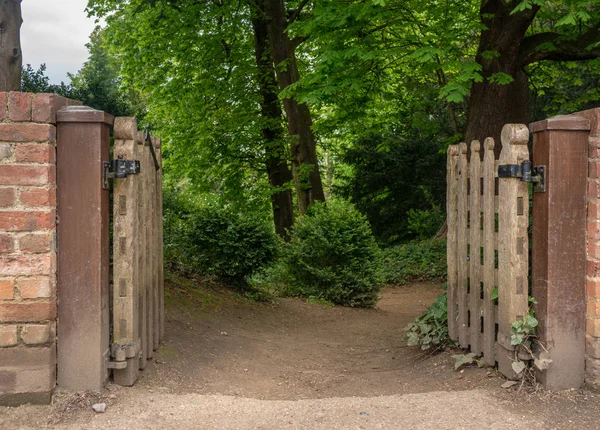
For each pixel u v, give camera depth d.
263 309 9.09
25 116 3.69
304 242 11.08
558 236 3.98
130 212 4.10
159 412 3.74
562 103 15.96
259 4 16.66
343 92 11.94
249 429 3.53
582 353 4.01
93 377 3.87
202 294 8.55
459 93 9.14
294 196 24.33
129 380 4.16
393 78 15.53
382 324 9.23
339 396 4.71
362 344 7.45
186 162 20.06
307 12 15.47
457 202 5.41
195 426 3.55
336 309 10.30
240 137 18.83
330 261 11.02
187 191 20.47
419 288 14.05
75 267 3.87
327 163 30.89
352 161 22.38
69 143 3.87
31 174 3.70
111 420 3.58
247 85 18.56
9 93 3.68
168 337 5.94
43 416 3.60
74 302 3.86
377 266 11.07
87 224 3.87
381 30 11.45
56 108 3.83
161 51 18.03
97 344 3.87
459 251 5.23
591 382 3.95
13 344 3.70
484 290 4.68
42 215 3.72
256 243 9.58
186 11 16.03
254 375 5.45
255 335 7.34
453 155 5.43
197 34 17.67
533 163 4.18
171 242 9.63
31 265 3.71
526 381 4.12
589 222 3.98
